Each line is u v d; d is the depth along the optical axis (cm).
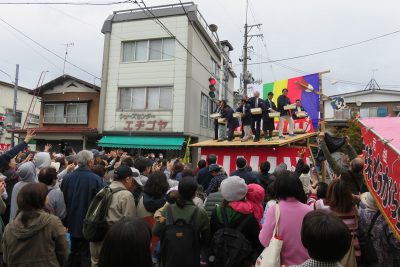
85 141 1886
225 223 303
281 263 255
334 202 290
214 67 2230
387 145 258
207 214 332
